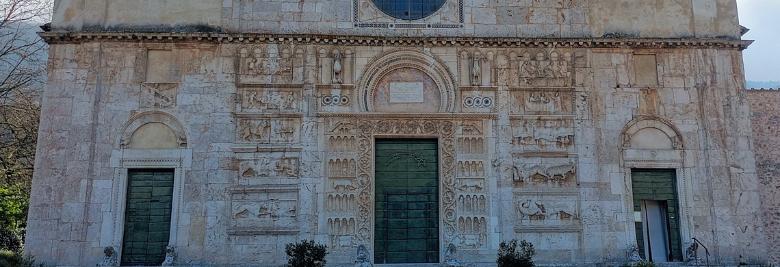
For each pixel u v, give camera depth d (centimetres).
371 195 2706
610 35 2917
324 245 2583
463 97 2814
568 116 2814
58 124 2695
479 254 2672
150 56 2809
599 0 2966
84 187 2641
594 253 2694
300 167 2712
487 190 2730
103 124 2711
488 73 2842
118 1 2844
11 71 3819
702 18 2964
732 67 2920
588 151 2792
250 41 2817
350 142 2753
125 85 2755
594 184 2759
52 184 2639
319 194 2692
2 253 2931
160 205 2683
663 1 2983
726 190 2778
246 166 2705
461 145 2772
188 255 2606
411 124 2783
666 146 2822
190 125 2730
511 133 2789
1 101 3838
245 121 2752
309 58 2820
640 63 2919
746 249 2723
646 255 2764
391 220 2728
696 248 2700
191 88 2767
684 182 2783
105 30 2802
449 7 2923
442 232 2691
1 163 3944
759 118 3544
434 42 2830
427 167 2784
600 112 2834
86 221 2612
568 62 2875
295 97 2781
